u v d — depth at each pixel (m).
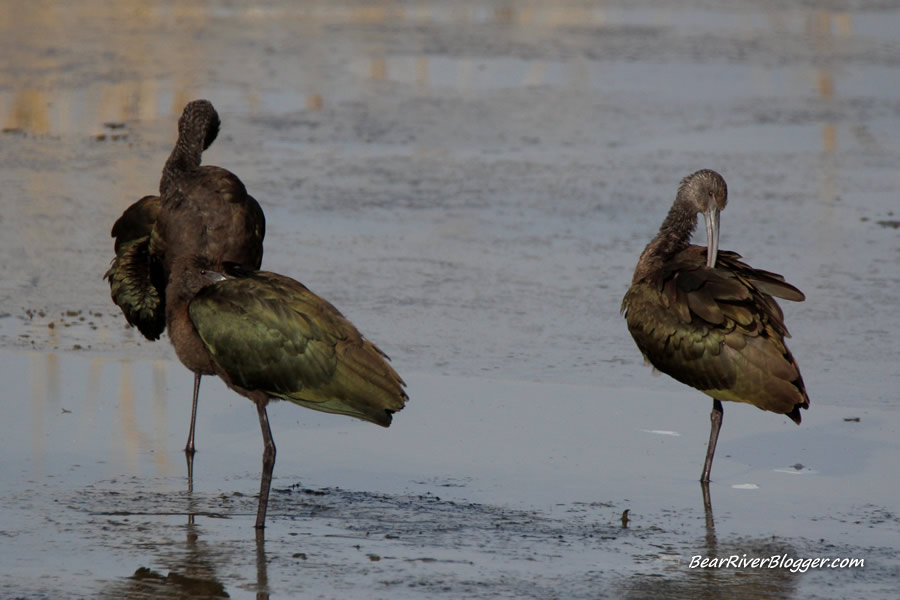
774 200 22.23
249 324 10.48
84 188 22.11
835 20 40.81
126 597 8.99
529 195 22.34
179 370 14.43
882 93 30.88
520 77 31.83
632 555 9.96
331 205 21.48
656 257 13.05
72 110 27.64
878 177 23.89
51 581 9.24
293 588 9.20
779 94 30.61
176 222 12.77
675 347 11.67
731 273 11.94
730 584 9.45
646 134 26.77
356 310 16.58
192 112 13.91
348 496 11.16
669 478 11.70
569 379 14.37
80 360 14.61
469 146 25.64
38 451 12.00
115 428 12.67
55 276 17.75
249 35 36.50
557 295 17.45
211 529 10.34
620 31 38.38
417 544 10.10
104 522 10.41
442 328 16.02
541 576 9.52
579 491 11.36
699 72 32.84
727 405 13.70
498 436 12.68
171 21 38.50
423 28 38.25
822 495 11.34
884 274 18.42
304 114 27.73
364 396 10.45
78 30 36.53
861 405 13.71
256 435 12.69
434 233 20.19
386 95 29.66
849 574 9.67
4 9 39.59
